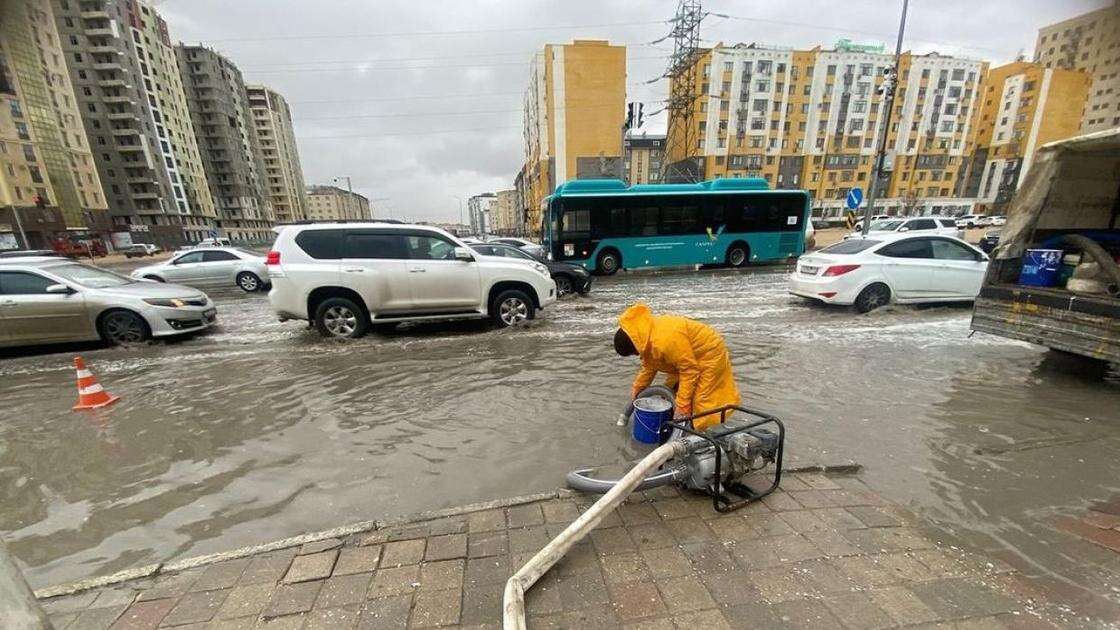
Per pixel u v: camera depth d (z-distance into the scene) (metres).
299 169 123.69
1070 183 5.05
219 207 86.69
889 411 3.89
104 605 1.95
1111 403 3.99
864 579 1.95
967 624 1.71
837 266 7.57
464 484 2.98
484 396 4.48
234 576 2.09
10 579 1.46
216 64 83.88
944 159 66.56
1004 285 5.13
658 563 2.08
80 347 6.64
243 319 8.57
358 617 1.84
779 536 2.25
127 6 63.28
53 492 3.01
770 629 1.71
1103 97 50.62
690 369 3.05
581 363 5.47
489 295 7.32
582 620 1.79
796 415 3.83
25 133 41.25
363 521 2.57
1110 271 4.43
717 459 2.39
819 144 62.91
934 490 2.74
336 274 6.59
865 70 60.97
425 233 7.02
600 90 50.19
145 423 4.01
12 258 6.83
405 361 5.70
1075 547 2.22
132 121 63.53
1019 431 3.50
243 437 3.72
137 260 37.62
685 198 14.23
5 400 4.64
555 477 3.02
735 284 11.76
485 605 1.88
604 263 14.07
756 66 59.44
